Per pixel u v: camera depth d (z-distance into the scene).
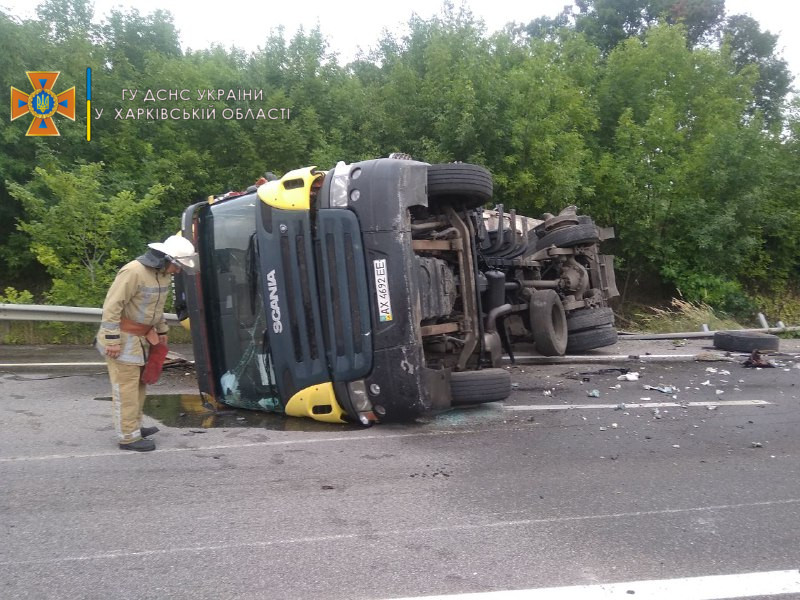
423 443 5.52
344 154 15.11
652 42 19.95
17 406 6.72
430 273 6.11
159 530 3.79
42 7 15.46
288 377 5.97
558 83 16.22
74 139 13.16
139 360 5.24
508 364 9.68
